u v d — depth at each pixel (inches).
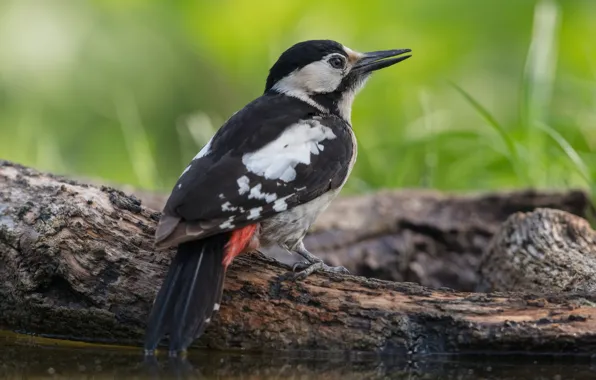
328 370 342.3
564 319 353.7
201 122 729.0
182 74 786.2
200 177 354.0
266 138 380.2
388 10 761.0
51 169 673.6
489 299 362.0
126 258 366.6
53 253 368.5
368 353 358.6
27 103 750.5
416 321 358.9
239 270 370.0
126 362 346.3
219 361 351.3
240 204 353.1
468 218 509.0
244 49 772.0
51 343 374.3
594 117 629.0
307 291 362.9
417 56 754.8
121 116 749.9
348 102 440.1
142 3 770.8
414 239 503.8
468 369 346.6
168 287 337.1
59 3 783.7
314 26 764.0
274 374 335.9
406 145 598.9
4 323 389.7
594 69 685.9
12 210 379.2
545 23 605.0
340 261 489.1
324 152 388.8
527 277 420.2
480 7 757.3
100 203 378.0
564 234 424.2
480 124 737.0
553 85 649.6
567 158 556.1
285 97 421.1
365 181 620.4
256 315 360.2
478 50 766.5
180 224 336.2
